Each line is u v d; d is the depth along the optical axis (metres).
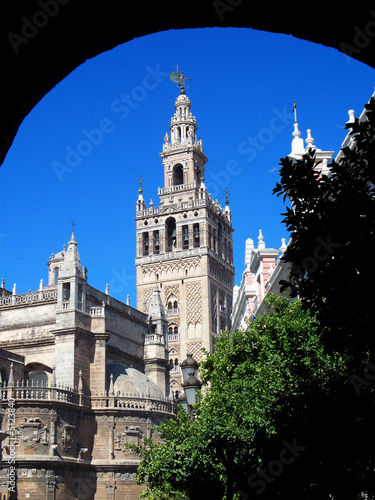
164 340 103.94
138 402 83.50
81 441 78.75
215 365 44.97
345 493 23.69
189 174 140.12
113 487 78.88
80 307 84.00
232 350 45.16
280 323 31.11
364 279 13.97
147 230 136.62
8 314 88.06
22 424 73.31
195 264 131.75
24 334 86.44
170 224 138.12
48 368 85.00
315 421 24.02
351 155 14.38
